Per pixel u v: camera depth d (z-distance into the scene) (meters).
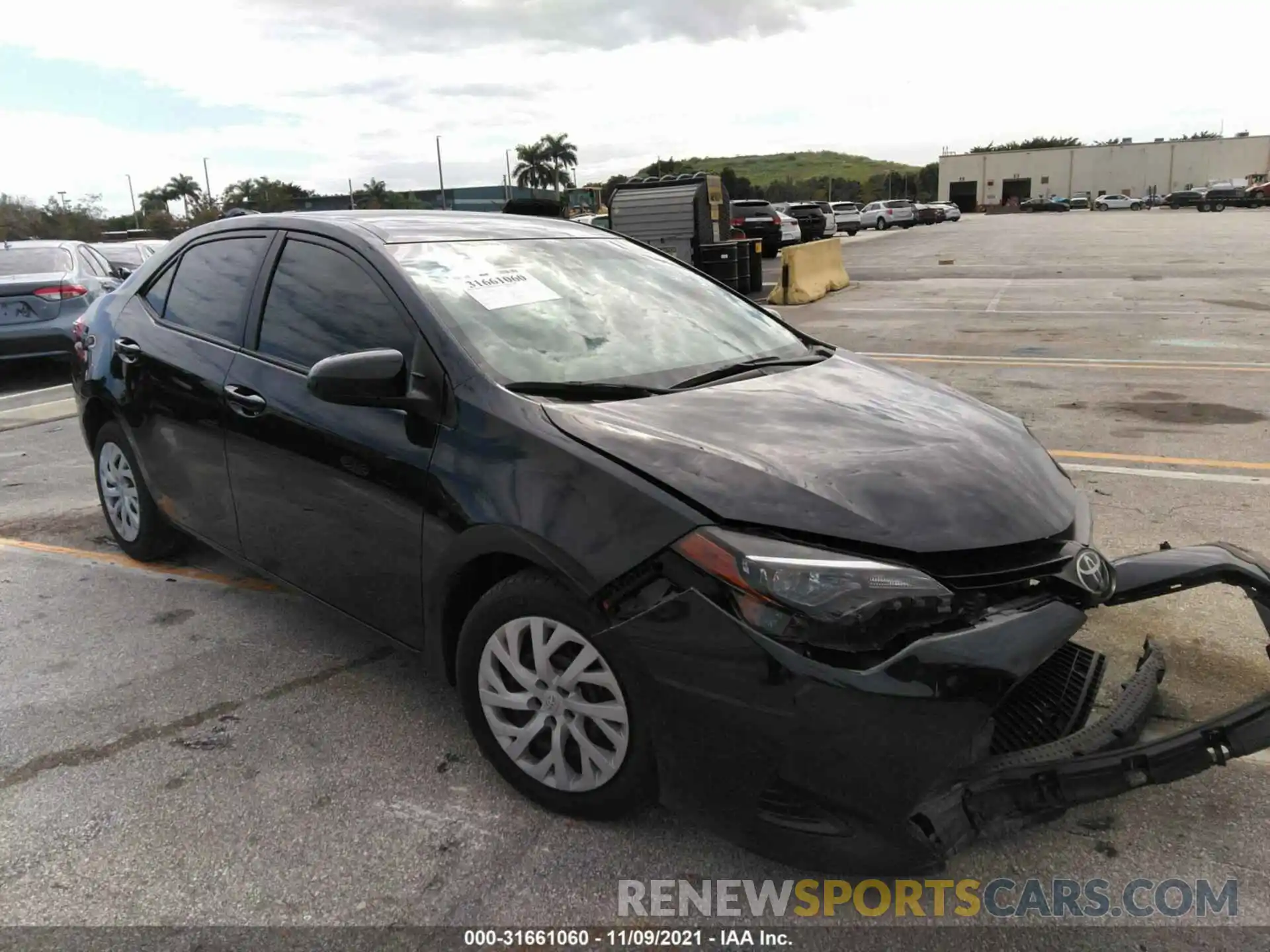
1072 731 2.41
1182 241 27.34
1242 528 4.58
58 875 2.40
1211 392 7.64
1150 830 2.50
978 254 25.61
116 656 3.61
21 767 2.88
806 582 2.05
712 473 2.28
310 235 3.42
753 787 2.14
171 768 2.86
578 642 2.38
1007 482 2.44
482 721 2.69
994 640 2.09
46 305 9.42
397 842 2.51
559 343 2.99
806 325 13.00
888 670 2.01
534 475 2.44
